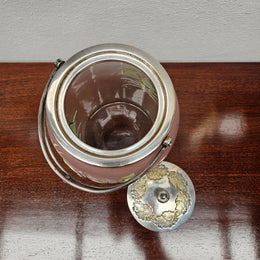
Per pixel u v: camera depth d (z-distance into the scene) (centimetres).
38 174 44
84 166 25
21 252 41
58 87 26
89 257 41
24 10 37
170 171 43
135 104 32
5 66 49
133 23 41
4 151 46
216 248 41
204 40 45
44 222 42
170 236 41
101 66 27
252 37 44
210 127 46
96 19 40
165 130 24
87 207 42
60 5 36
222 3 36
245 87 48
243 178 43
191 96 48
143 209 41
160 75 26
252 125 46
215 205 42
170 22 40
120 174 25
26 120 47
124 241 41
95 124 32
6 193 43
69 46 46
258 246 40
